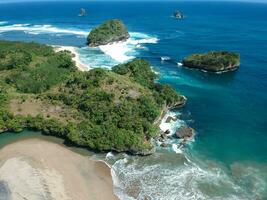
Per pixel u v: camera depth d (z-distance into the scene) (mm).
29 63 104750
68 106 76500
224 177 57656
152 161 61781
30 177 55031
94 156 62500
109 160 61562
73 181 55156
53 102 77688
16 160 59812
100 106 72750
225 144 68062
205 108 83938
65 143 66250
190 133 70000
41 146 65000
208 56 115375
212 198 52719
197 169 59719
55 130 68188
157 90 84938
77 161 60719
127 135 64250
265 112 81812
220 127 74625
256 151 65750
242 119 78375
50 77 91812
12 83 89750
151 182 56125
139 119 69188
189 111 82188
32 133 69812
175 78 105125
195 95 91875
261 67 116250
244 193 53844
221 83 100938
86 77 85875
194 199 52469
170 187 55031
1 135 69125
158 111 73625
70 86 84688
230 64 111938
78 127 67562
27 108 76375
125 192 53656
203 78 105312
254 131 73125
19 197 50625
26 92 85375
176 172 58781
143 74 94938
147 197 52656
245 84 100125
